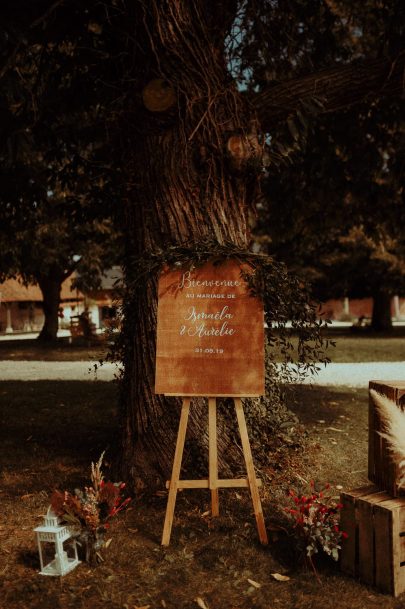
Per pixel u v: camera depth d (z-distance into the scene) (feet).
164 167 15.43
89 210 25.32
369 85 16.33
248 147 15.38
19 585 10.68
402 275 75.10
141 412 15.49
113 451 18.06
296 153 28.71
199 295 12.89
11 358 55.77
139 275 13.93
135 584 10.69
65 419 24.86
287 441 17.13
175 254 13.19
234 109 15.69
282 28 24.06
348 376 37.04
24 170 24.32
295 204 32.17
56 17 18.78
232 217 15.61
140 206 15.89
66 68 20.72
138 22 15.64
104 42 18.15
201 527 12.97
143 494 14.51
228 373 12.62
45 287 76.38
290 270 13.75
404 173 27.94
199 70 15.42
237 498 14.44
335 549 10.72
